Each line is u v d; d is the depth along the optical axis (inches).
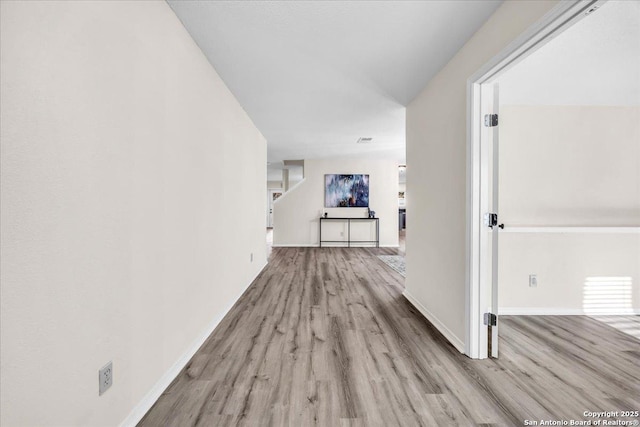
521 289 118.1
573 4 49.5
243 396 64.3
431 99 110.9
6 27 32.2
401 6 71.0
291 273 186.4
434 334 96.7
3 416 32.5
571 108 120.8
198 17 74.8
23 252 34.4
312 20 76.5
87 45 43.9
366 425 55.7
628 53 85.6
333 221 312.3
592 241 118.3
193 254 84.7
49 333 37.9
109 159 49.2
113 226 50.3
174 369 71.7
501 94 112.0
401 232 480.7
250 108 143.9
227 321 107.6
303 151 261.4
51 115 37.8
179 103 75.8
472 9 71.7
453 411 59.6
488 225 81.4
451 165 94.0
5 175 32.3
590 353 84.4
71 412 41.5
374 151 260.7
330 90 122.0
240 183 138.9
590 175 120.5
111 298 49.9
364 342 90.7
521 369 75.6
